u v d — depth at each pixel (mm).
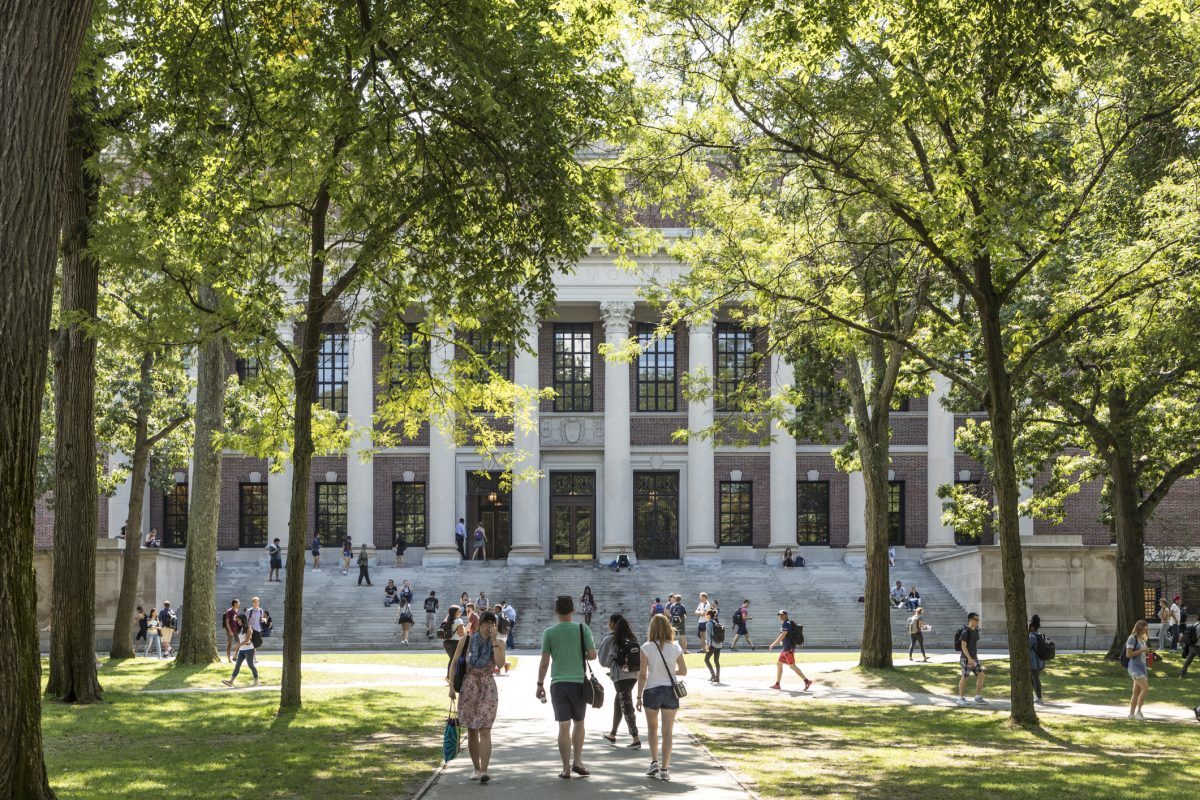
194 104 20141
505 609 48594
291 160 21109
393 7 17422
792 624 31969
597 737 20031
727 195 26953
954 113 19828
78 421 26203
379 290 24906
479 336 20906
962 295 30641
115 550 49438
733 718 23844
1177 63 21531
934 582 59406
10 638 10641
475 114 18625
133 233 23359
